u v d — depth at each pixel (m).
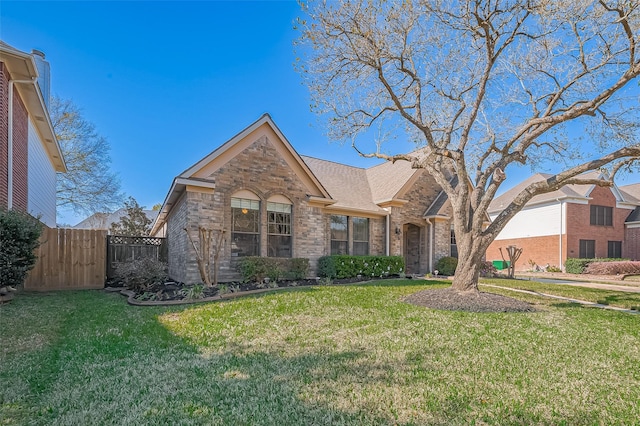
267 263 11.88
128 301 8.45
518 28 9.53
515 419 2.97
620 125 10.91
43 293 10.20
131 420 2.86
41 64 15.63
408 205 17.70
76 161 24.78
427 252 18.05
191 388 3.49
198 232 11.27
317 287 10.84
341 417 2.92
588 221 25.52
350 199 16.69
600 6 8.47
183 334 5.54
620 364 4.43
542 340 5.44
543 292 11.67
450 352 4.71
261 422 2.85
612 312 8.02
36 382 3.60
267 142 13.09
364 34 9.02
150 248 15.09
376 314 7.08
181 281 11.89
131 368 4.02
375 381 3.69
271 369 4.01
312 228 14.14
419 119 10.43
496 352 4.76
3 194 8.57
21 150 10.58
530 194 9.20
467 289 9.26
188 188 11.22
